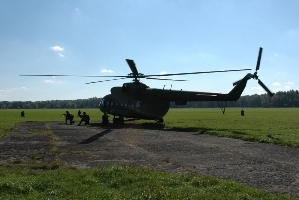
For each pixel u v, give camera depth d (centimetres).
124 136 2084
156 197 664
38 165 1040
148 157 1266
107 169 920
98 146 1590
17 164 1078
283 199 685
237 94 2736
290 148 1538
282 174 962
